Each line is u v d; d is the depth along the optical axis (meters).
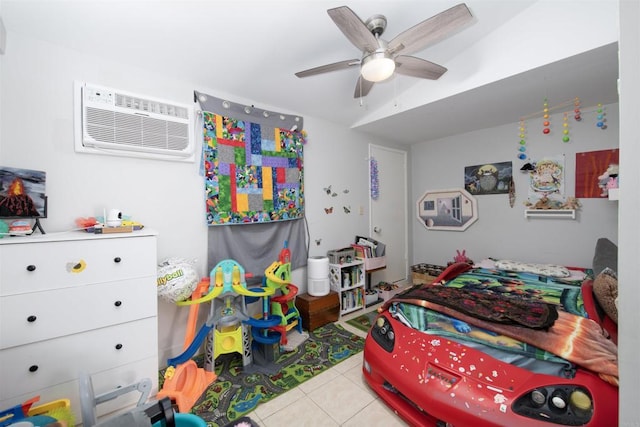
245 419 1.42
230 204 2.29
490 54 2.12
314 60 2.08
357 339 2.35
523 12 1.95
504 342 1.32
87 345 1.39
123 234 1.49
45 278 1.28
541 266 2.68
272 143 2.57
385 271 3.83
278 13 1.63
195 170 2.16
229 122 2.29
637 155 0.46
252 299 2.33
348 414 1.50
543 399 1.06
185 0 1.46
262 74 2.16
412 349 1.47
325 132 3.10
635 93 0.46
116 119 1.77
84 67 1.71
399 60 1.74
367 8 1.71
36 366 1.26
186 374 1.72
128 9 1.46
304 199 2.89
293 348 2.18
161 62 1.89
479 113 2.85
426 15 1.84
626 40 0.47
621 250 0.48
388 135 3.69
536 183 3.04
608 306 1.38
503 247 3.32
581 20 1.72
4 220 1.45
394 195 3.97
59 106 1.63
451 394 1.21
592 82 2.15
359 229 3.49
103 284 1.43
